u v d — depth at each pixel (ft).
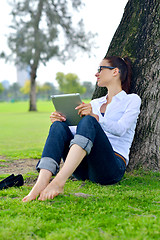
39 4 79.82
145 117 9.35
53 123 7.07
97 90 10.25
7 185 7.80
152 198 6.66
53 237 4.49
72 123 7.53
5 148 21.26
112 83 8.07
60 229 4.95
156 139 9.39
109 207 5.88
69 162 6.26
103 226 5.02
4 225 5.09
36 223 5.16
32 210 5.69
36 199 6.23
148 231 4.62
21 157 13.80
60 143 6.72
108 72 8.03
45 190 6.23
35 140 27.45
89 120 6.54
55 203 6.09
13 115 75.36
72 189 7.25
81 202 6.25
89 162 6.96
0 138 29.43
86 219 5.36
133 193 6.85
